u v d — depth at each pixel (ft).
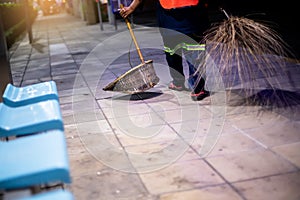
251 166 9.57
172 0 14.92
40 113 8.23
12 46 45.62
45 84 10.55
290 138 10.98
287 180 8.77
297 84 15.69
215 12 49.85
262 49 14.02
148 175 9.60
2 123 7.88
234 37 13.74
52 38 50.83
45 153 6.05
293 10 36.78
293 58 19.71
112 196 8.75
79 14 99.04
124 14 16.12
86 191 9.06
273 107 13.53
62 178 5.61
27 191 5.58
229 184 8.82
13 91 10.07
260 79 16.48
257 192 8.39
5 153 6.23
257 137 11.26
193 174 9.44
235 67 16.62
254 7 45.44
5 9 51.39
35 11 145.48
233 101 14.55
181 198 8.41
